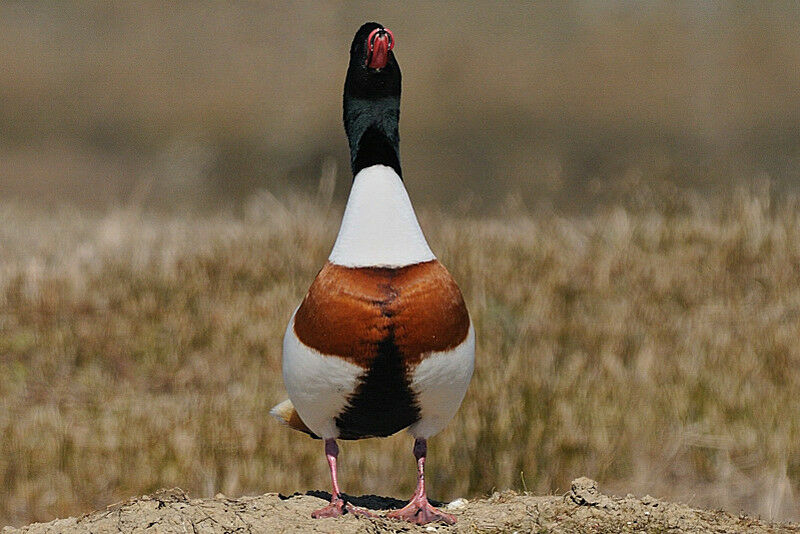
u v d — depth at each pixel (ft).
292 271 47.16
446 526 23.99
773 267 46.21
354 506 24.53
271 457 34.78
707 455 34.42
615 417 35.58
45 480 33.37
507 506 25.39
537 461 33.60
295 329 22.77
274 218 53.83
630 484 33.37
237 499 25.41
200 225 55.52
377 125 23.26
